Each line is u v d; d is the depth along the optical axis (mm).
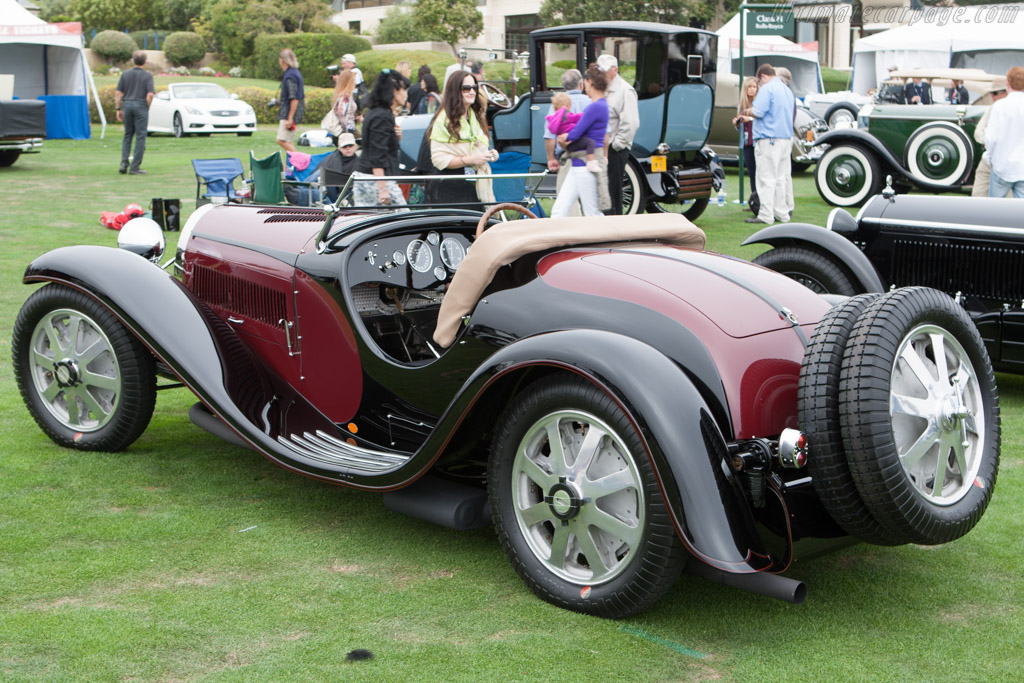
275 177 9922
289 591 3170
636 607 2932
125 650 2766
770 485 2926
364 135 8133
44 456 4391
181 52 47906
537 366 3066
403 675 2666
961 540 3703
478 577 3312
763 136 11344
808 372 2928
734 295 3311
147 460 4402
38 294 4355
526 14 41750
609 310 3246
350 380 3957
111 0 54156
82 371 4332
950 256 5684
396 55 38562
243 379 4086
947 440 3057
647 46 10914
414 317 4270
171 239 9922
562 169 9406
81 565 3311
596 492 2955
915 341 3100
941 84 15227
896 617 3068
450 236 4301
